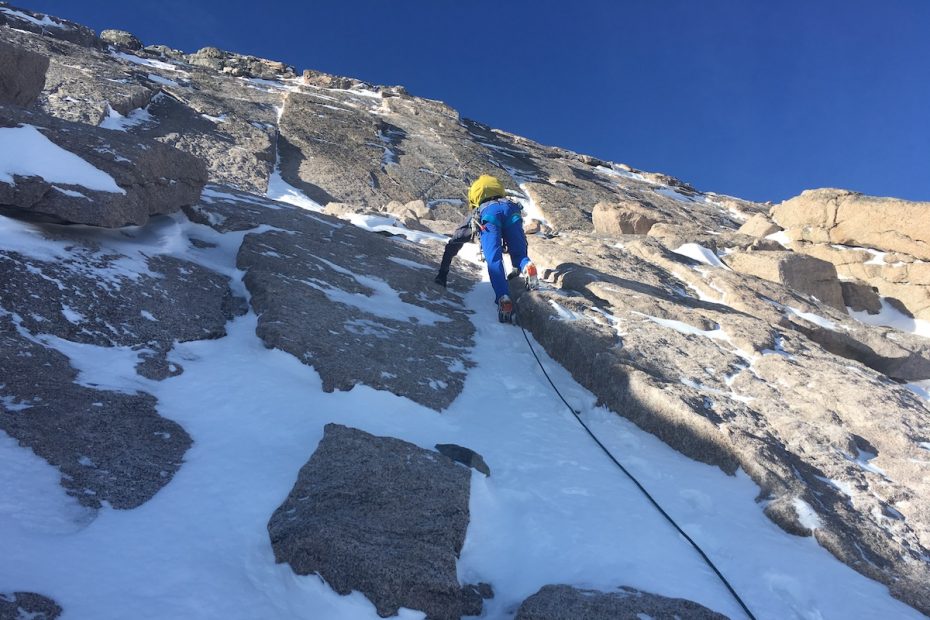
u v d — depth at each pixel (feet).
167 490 9.77
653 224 36.32
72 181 15.11
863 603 10.13
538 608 8.71
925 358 23.38
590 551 10.27
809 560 11.00
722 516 12.07
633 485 12.63
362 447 11.35
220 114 46.80
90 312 13.33
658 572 9.91
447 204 44.83
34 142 15.34
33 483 8.90
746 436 13.98
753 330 19.69
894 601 10.61
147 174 17.46
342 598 8.54
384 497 10.26
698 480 13.25
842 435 14.74
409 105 70.74
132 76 46.65
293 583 8.73
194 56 78.18
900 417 15.76
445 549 9.55
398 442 11.84
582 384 17.11
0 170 13.88
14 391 10.43
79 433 10.19
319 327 15.72
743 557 10.74
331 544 8.96
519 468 12.66
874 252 37.47
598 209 37.42
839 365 18.75
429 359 16.49
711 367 17.37
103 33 68.85
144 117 41.32
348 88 77.20
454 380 15.88
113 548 8.31
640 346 17.61
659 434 14.88
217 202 23.98
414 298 20.70
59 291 13.33
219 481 10.25
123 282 14.92
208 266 18.43
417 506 10.28
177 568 8.29
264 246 20.13
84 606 7.22
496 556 10.37
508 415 14.98
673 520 11.56
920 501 13.08
